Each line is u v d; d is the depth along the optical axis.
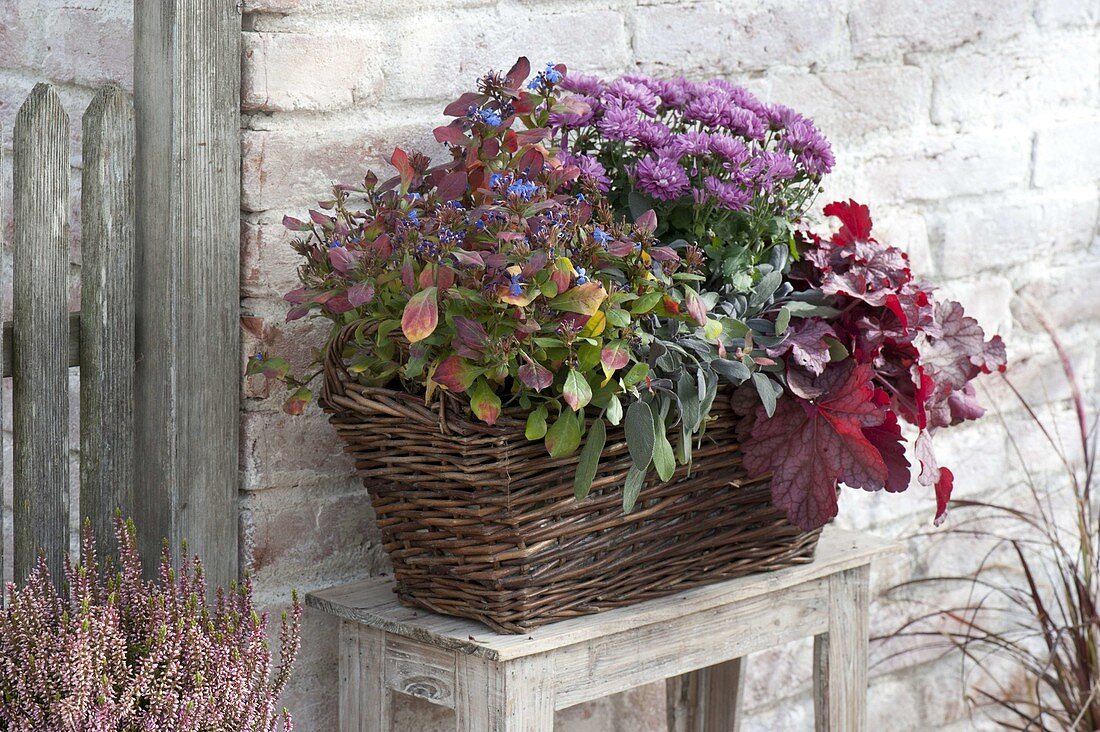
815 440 1.54
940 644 2.37
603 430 1.37
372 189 1.46
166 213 1.47
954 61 2.21
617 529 1.49
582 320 1.33
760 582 1.64
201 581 1.42
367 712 1.57
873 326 1.58
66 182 1.44
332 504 1.65
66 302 1.46
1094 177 2.47
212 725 1.30
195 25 1.44
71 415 1.97
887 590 2.33
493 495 1.38
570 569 1.46
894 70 2.13
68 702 1.23
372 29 1.57
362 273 1.36
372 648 1.56
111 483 1.52
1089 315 2.54
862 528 2.27
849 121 2.09
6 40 2.01
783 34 1.98
